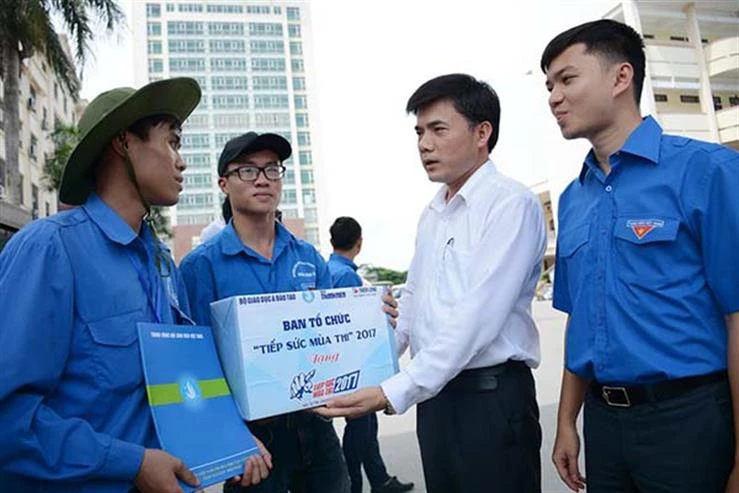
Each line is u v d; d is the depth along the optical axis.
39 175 22.59
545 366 7.10
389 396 1.74
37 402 1.18
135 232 1.51
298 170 76.56
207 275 2.14
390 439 4.82
